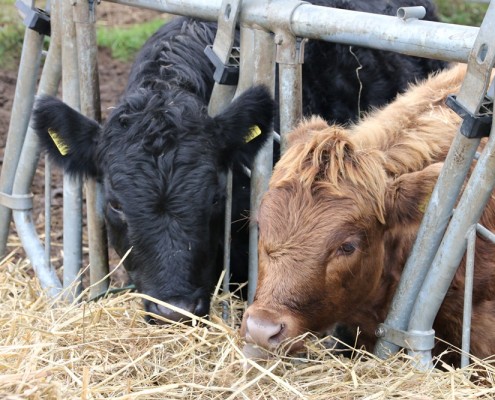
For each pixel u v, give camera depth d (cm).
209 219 268
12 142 309
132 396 223
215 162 270
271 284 237
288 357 238
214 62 270
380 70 336
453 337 257
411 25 229
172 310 254
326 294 240
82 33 286
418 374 235
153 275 261
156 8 279
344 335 270
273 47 264
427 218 234
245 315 237
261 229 242
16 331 250
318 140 241
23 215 313
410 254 238
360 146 252
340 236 237
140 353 245
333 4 331
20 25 485
